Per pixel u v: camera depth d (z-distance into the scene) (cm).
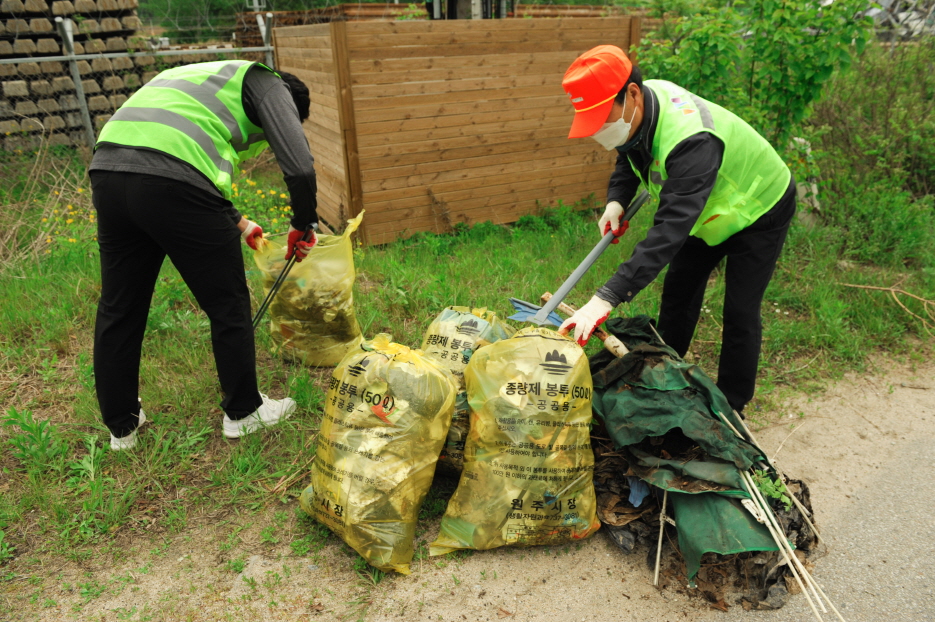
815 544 213
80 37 724
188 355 310
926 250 445
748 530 191
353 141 447
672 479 203
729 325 249
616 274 205
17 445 240
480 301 375
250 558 210
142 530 220
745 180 223
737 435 214
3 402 285
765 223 234
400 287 379
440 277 392
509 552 215
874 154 525
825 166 516
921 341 359
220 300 232
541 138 515
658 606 196
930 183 548
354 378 210
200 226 213
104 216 210
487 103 483
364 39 428
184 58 780
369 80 438
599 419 233
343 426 207
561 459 208
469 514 211
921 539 223
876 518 233
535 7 931
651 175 226
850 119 535
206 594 196
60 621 186
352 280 312
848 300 390
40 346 325
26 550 210
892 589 202
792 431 284
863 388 317
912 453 269
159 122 204
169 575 203
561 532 211
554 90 505
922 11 594
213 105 215
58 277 393
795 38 397
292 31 530
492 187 511
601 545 220
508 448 207
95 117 720
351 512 200
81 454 252
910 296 378
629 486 221
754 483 199
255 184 597
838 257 454
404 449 203
